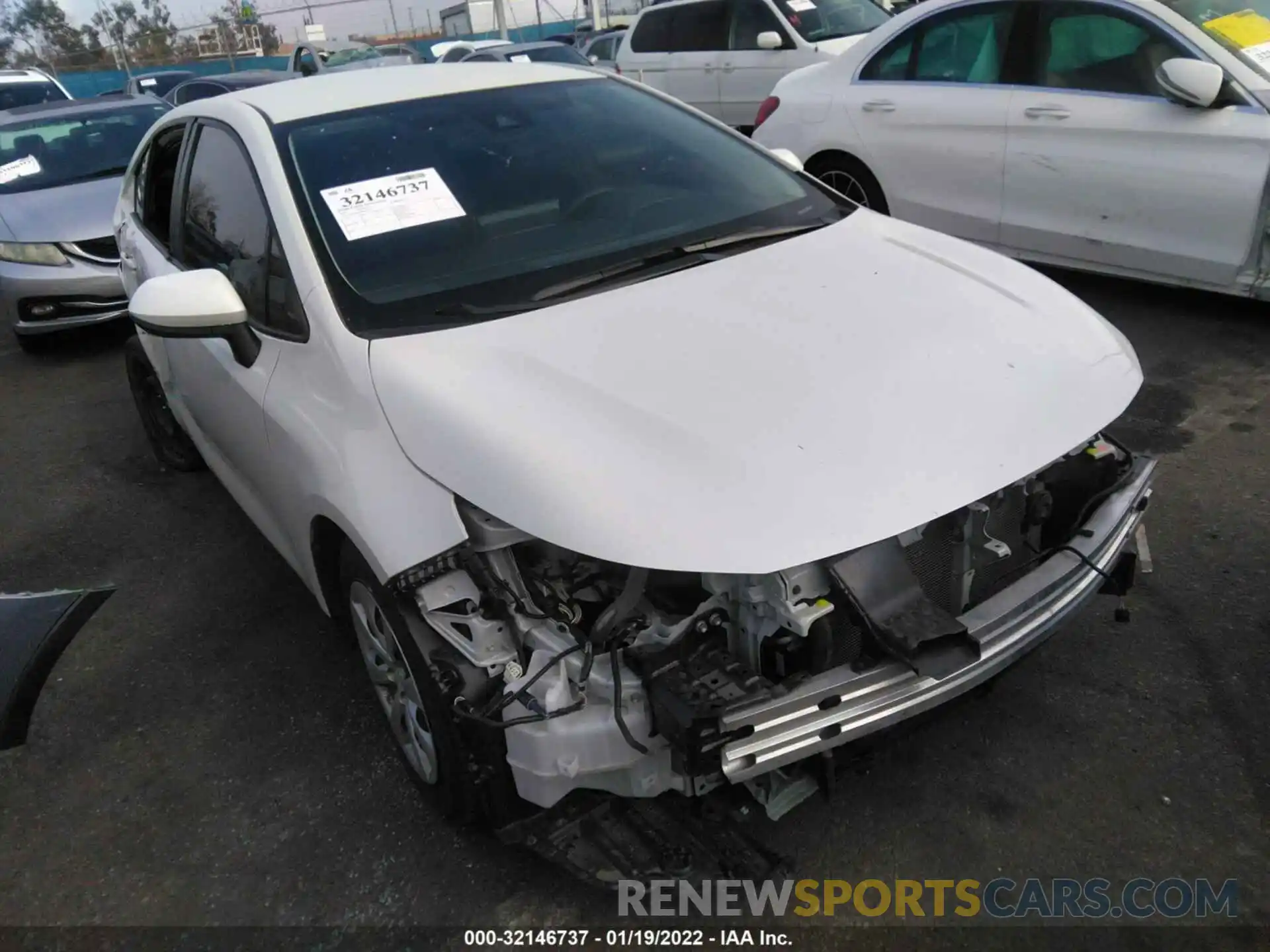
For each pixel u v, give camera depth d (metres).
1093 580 2.38
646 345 2.36
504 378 2.27
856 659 2.06
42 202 6.80
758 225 3.02
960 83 5.55
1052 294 2.74
